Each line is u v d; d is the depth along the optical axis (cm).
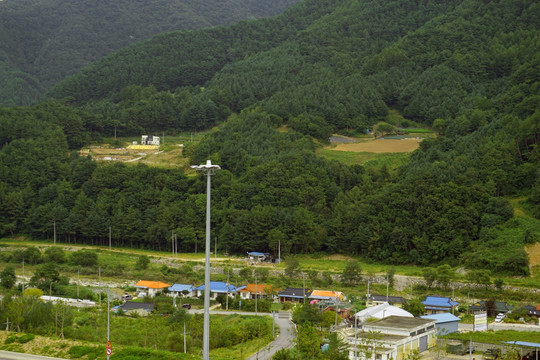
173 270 19412
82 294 16088
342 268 19338
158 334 10969
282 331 12250
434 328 11100
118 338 10750
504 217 19475
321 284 17662
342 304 14538
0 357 9262
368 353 8956
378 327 10462
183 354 9106
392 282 17388
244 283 17600
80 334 10731
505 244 18312
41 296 14962
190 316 12862
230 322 12669
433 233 19838
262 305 15050
